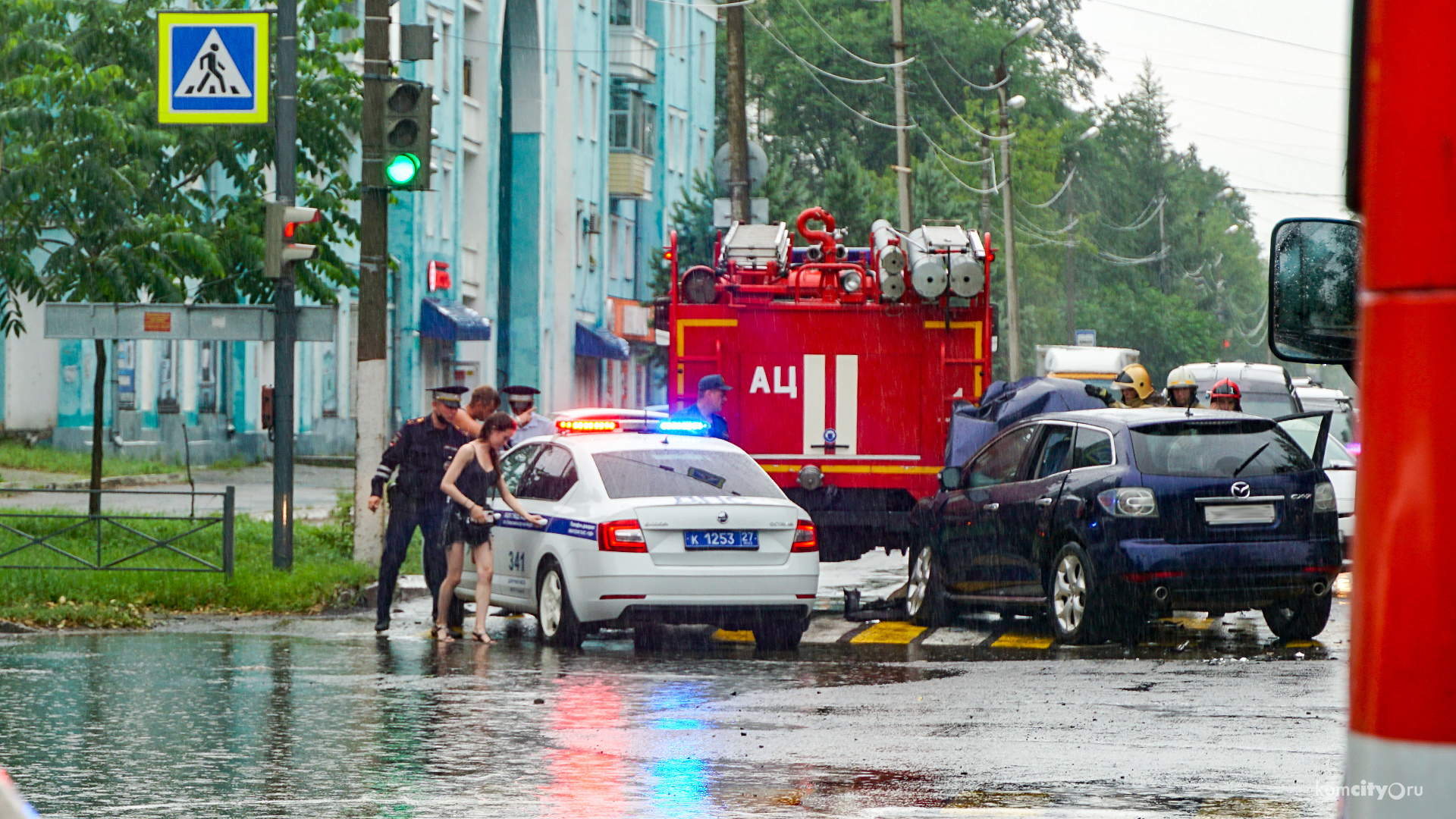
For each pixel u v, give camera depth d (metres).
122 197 45.31
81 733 22.19
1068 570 33.22
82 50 47.47
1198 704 24.59
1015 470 35.81
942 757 20.38
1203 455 32.81
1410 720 4.85
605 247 153.88
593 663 30.20
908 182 101.25
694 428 35.44
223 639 33.59
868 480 42.84
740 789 18.44
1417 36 4.89
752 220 75.94
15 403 85.75
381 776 19.27
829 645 33.62
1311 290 10.61
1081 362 99.06
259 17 39.09
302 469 99.69
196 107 39.06
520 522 34.72
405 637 34.41
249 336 40.38
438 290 115.75
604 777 19.17
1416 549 4.86
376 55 41.56
